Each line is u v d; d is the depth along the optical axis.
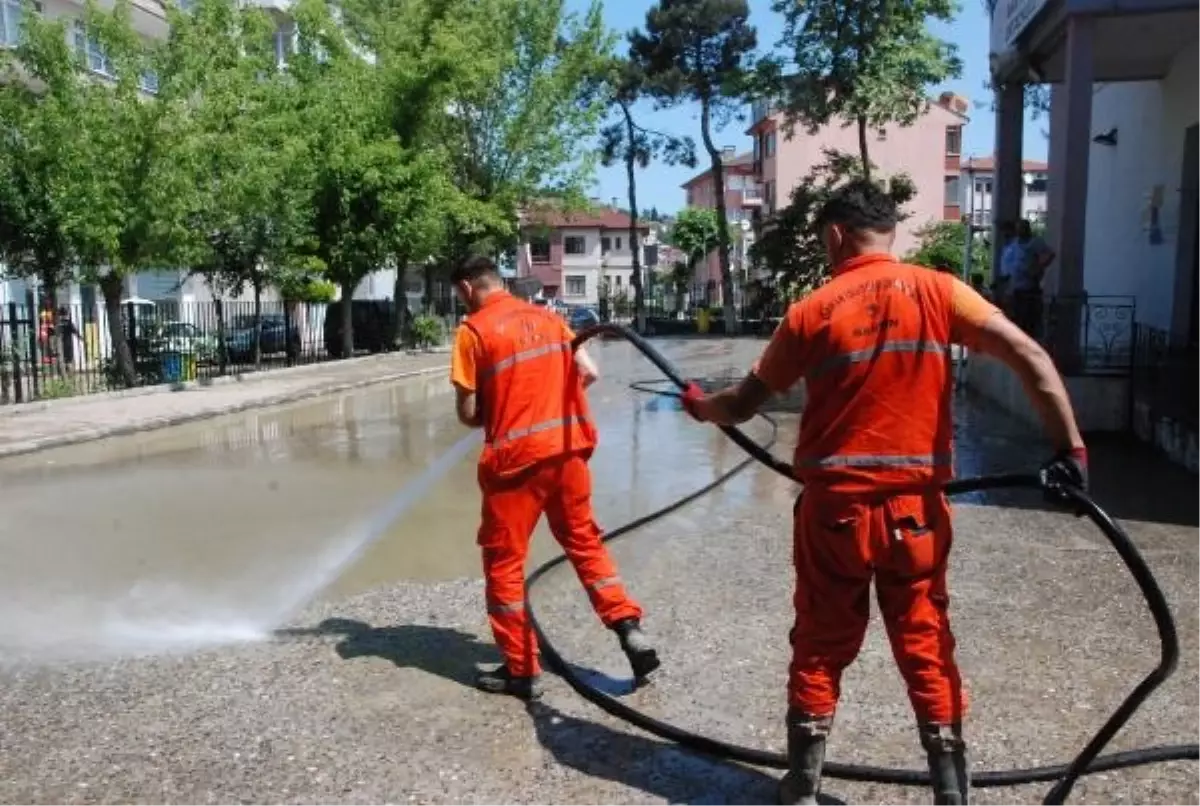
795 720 2.88
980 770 3.22
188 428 12.87
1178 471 8.31
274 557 6.25
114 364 16.81
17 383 14.33
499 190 32.62
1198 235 13.09
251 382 18.72
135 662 4.29
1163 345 12.12
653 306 46.41
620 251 73.38
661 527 6.73
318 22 25.12
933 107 51.00
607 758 3.37
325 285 27.34
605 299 47.12
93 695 3.92
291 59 24.94
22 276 16.61
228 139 17.50
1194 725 3.55
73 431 11.84
